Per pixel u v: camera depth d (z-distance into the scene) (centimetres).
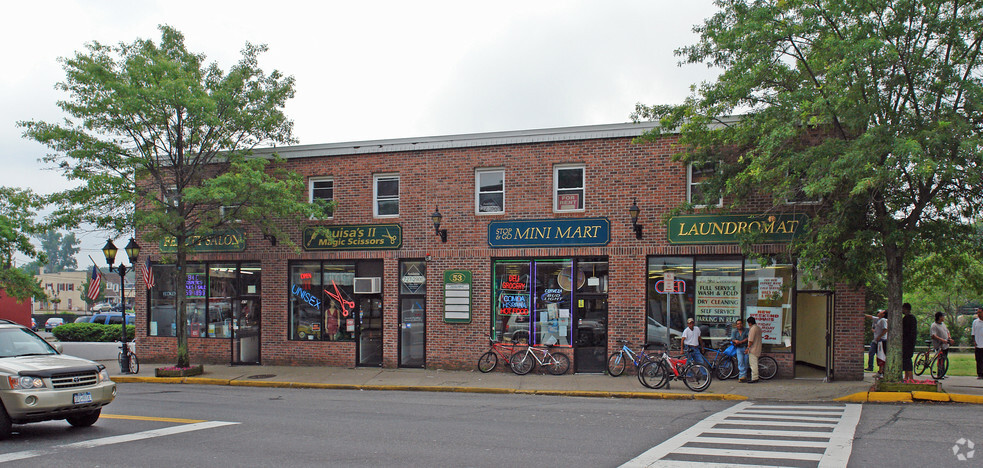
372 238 2148
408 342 2133
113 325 2780
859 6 1384
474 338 2050
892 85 1402
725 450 917
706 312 1875
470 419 1241
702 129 1675
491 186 2072
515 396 1653
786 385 1705
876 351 1941
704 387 1627
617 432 1084
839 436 1017
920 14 1415
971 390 1547
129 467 841
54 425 1170
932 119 1402
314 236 2202
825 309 1888
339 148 2189
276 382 1892
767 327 1830
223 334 2308
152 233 2016
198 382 1966
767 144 1431
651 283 1922
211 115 1931
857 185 1263
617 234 1939
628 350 1844
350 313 2183
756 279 1842
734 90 1512
